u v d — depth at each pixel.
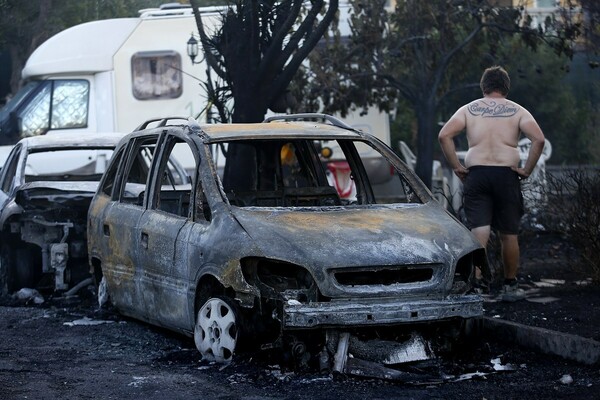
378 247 8.47
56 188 13.52
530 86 26.25
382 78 18.61
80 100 20.12
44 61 20.08
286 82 13.58
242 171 13.20
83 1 25.39
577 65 27.14
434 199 9.78
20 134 19.89
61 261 13.15
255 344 8.66
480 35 18.73
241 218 8.84
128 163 11.20
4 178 14.64
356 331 8.44
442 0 18.19
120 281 10.67
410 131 26.12
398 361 8.45
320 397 7.68
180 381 8.23
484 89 11.34
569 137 26.56
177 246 9.40
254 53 13.42
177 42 20.08
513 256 11.30
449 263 8.56
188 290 9.20
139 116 20.11
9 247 13.60
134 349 9.74
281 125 10.27
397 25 18.61
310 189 10.76
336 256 8.30
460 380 8.24
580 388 7.95
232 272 8.45
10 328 11.04
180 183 14.80
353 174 10.75
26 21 24.91
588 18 16.03
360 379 8.20
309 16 13.43
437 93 19.48
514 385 8.09
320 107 19.44
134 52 20.12
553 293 11.91
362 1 18.38
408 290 8.37
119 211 10.84
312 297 8.25
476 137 11.18
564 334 9.14
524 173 11.13
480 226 11.17
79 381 8.30
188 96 20.08
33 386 8.13
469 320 8.95
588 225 12.39
